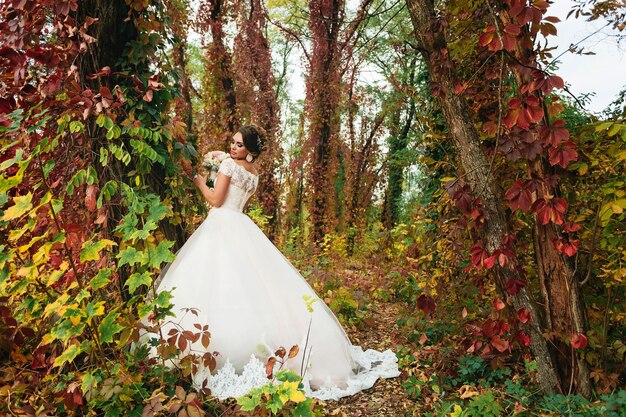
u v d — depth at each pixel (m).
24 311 2.31
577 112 3.32
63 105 2.36
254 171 3.64
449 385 2.88
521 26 2.20
